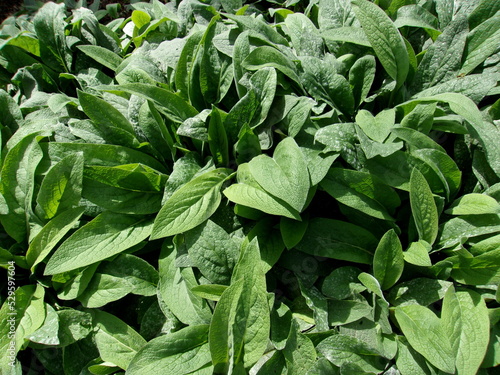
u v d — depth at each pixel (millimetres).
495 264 464
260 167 483
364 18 540
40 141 585
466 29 562
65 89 728
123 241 511
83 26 777
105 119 573
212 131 546
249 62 545
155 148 587
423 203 478
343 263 531
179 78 610
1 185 537
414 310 460
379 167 492
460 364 424
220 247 487
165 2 1053
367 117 510
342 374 433
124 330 494
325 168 478
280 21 735
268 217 521
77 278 508
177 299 486
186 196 490
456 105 473
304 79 538
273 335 462
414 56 577
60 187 513
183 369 435
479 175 509
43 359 510
